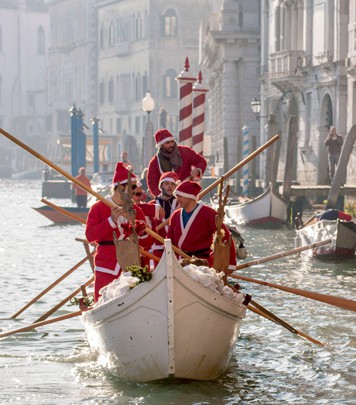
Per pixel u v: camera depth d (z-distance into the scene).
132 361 15.30
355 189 45.12
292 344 18.25
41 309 22.30
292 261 31.23
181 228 16.41
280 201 45.22
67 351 17.77
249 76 83.06
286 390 15.28
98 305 15.95
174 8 138.62
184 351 14.94
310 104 63.84
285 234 42.56
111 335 15.49
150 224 16.97
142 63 141.12
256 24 82.62
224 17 82.62
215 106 101.69
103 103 155.25
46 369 16.45
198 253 16.44
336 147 51.44
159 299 14.70
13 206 71.38
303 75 63.81
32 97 192.25
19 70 193.88
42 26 195.75
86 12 159.25
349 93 55.19
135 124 143.88
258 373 16.22
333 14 59.41
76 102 164.75
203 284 15.03
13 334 19.02
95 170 96.25
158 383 15.33
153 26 138.88
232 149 83.31
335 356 17.36
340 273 28.22
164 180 17.83
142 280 14.85
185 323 14.80
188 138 35.62
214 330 15.12
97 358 16.64
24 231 46.72
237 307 15.55
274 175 47.38
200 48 114.38
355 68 53.44
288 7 68.50
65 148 111.19
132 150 109.75
